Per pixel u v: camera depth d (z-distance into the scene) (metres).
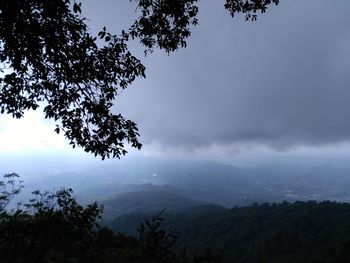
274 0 8.15
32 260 5.61
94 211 7.25
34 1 5.54
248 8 8.27
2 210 6.79
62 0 5.55
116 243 8.34
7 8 5.39
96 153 6.72
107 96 6.66
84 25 6.03
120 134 6.64
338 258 24.92
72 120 6.57
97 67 6.30
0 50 6.10
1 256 5.50
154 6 7.31
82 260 6.55
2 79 6.41
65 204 7.17
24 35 5.77
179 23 7.45
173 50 7.91
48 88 6.45
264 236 107.06
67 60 6.11
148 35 7.64
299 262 71.19
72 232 6.83
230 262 89.62
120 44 6.40
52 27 5.76
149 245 7.27
